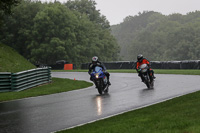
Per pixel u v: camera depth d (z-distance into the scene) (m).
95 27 147.75
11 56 39.44
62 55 102.19
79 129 8.88
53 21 100.69
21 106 15.11
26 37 104.50
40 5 109.50
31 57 102.00
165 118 9.23
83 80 33.66
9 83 23.27
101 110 12.80
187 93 17.27
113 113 11.98
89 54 127.12
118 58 157.75
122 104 14.26
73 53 105.88
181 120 8.63
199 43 180.12
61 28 103.75
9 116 12.13
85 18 132.38
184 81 25.73
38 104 15.58
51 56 103.44
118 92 19.84
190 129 7.27
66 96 18.94
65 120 10.91
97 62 20.05
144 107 12.51
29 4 107.19
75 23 108.75
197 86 21.00
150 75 21.36
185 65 49.28
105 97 17.36
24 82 24.80
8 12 38.78
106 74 20.00
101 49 135.12
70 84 28.52
